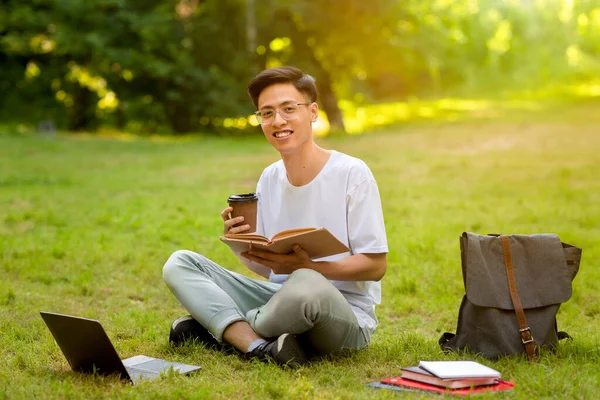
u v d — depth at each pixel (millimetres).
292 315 4609
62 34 32000
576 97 49031
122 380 4344
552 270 4926
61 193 14969
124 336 5676
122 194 15086
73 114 35406
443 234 10336
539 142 24844
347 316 4754
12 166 19750
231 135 35375
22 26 33375
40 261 8547
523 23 67188
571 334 5703
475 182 16359
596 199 13625
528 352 4781
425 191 14938
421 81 52875
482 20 63531
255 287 5156
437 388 4129
